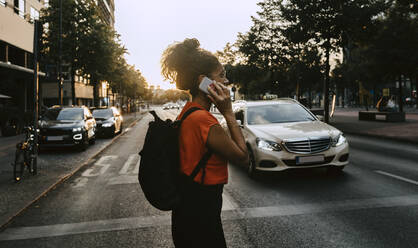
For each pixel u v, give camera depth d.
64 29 21.84
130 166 8.88
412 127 17.02
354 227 3.95
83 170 8.40
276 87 35.44
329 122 22.19
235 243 3.61
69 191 6.21
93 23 22.17
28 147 7.36
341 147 6.62
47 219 4.60
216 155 1.59
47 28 22.14
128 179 7.20
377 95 58.31
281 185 6.18
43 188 6.20
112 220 4.51
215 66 1.75
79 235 3.99
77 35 21.56
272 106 8.19
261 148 6.57
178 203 1.50
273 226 4.09
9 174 7.64
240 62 29.08
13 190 6.07
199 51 1.75
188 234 1.60
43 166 8.79
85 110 14.00
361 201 4.98
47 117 13.12
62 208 5.11
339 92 63.06
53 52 21.42
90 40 21.67
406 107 51.28
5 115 18.55
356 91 59.66
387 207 4.65
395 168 7.44
